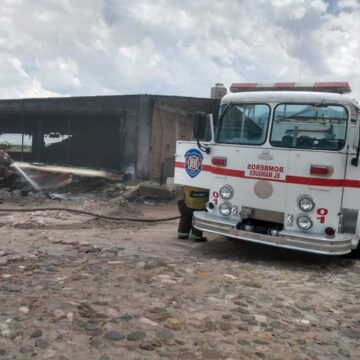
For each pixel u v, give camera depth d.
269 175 7.45
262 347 4.03
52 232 9.96
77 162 20.75
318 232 7.12
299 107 7.29
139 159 18.42
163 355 3.71
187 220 9.45
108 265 6.29
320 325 4.66
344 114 7.01
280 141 7.40
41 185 18.19
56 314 4.27
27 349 3.60
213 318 4.55
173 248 8.55
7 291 4.87
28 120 22.95
